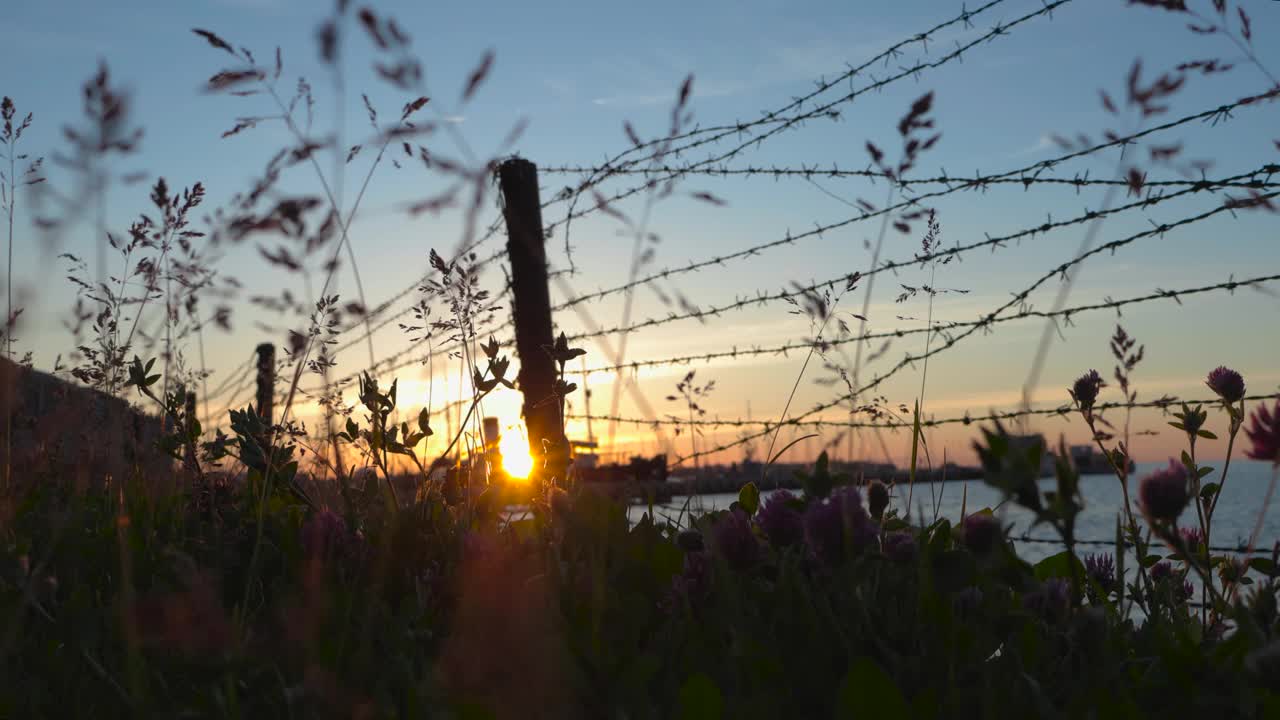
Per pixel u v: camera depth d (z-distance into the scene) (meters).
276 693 1.14
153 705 1.13
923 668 1.10
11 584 1.41
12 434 2.31
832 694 1.06
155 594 1.27
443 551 1.53
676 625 1.26
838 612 1.21
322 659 1.11
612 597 1.23
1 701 1.16
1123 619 1.29
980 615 1.26
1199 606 1.53
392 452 1.72
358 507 1.78
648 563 1.41
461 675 0.88
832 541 1.14
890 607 1.29
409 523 1.51
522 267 3.21
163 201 2.07
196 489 2.02
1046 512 0.88
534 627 0.93
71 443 2.31
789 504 1.25
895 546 1.25
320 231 1.65
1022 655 1.18
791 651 1.14
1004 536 1.20
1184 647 1.03
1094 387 1.56
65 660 1.27
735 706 0.94
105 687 1.24
